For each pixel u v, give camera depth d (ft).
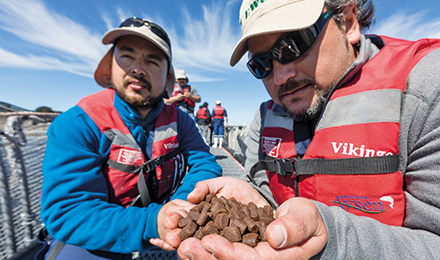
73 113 5.02
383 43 4.78
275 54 4.02
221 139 33.09
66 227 4.06
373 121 3.56
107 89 6.51
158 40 5.46
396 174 3.42
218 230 3.82
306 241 2.70
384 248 2.71
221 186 5.36
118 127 5.58
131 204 5.61
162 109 7.06
